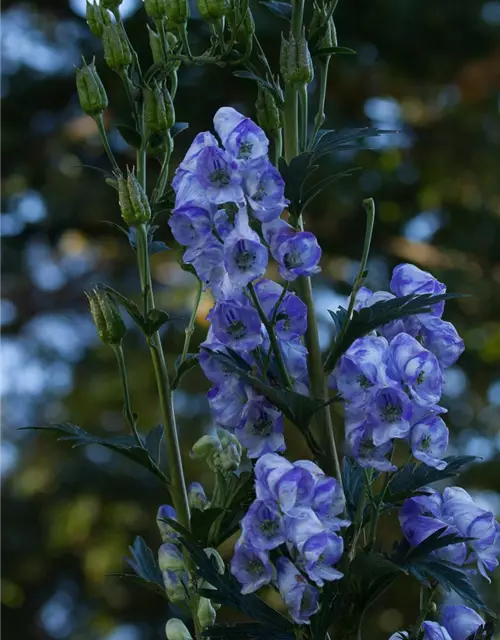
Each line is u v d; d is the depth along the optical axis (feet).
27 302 11.47
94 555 11.03
